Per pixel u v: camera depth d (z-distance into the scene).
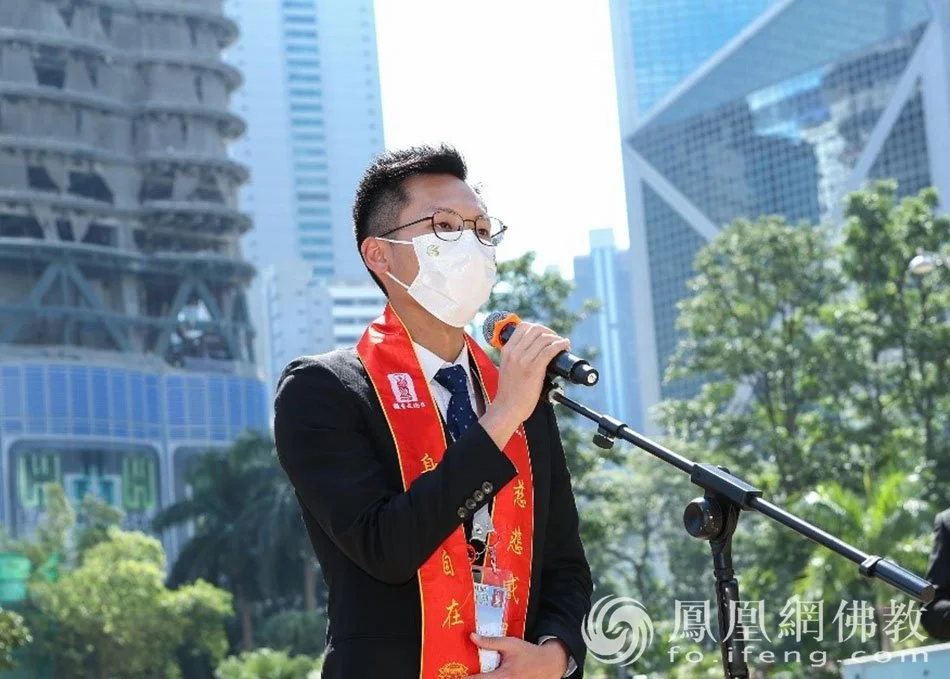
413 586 2.82
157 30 83.62
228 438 81.38
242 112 126.81
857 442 31.11
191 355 81.12
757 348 32.88
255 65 128.25
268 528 54.22
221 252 83.75
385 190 3.07
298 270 117.50
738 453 32.44
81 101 80.19
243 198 125.62
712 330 34.12
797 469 31.31
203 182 83.50
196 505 56.78
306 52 130.88
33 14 80.06
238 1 129.12
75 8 81.12
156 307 80.56
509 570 2.93
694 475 2.93
